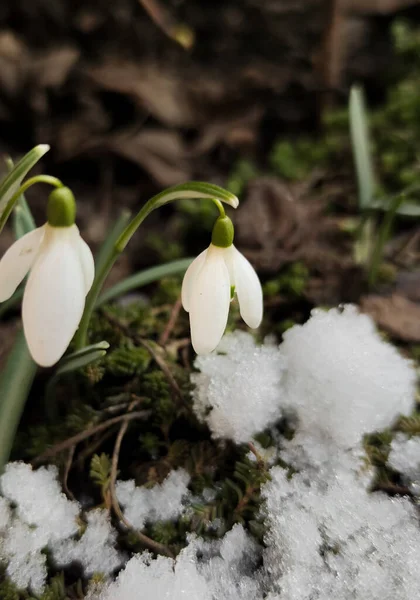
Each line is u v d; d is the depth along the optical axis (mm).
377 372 227
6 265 194
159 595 200
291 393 229
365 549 206
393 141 377
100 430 232
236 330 253
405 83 426
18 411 218
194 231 345
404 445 224
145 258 344
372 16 495
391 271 288
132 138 413
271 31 502
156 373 238
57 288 186
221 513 217
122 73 438
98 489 227
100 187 403
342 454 222
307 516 211
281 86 458
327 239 310
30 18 450
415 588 199
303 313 278
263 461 219
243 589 206
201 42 490
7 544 210
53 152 406
